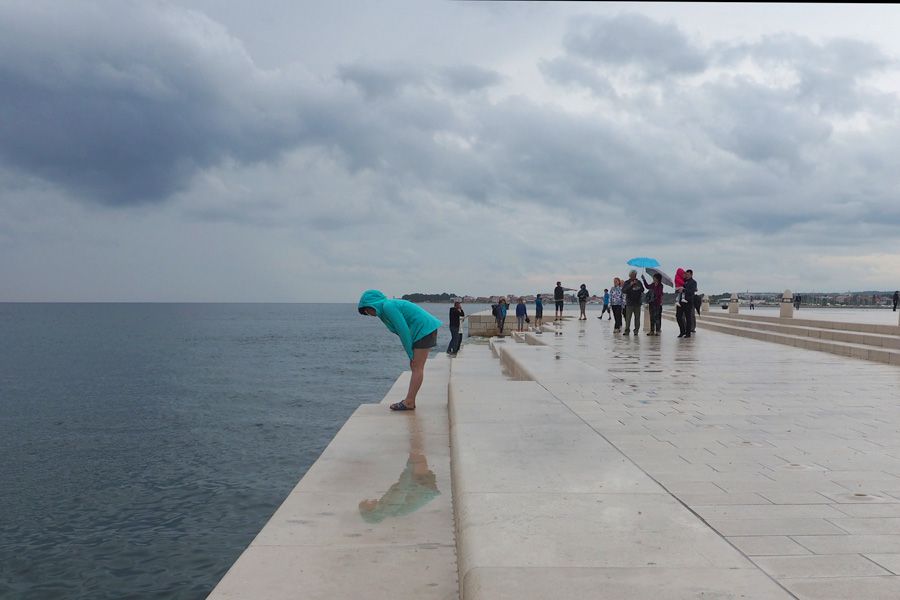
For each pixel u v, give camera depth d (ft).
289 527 13.44
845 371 34.94
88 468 40.88
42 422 59.21
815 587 8.18
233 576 11.06
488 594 7.52
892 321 63.36
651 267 72.69
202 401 72.90
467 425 18.07
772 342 59.57
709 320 88.28
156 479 37.96
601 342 57.31
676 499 11.73
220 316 648.79
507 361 42.96
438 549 12.27
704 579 7.98
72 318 533.55
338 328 338.13
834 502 12.09
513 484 12.35
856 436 18.12
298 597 10.28
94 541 27.43
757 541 9.98
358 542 12.64
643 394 25.86
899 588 8.13
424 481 16.76
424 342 26.76
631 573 8.16
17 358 137.28
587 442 16.01
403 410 26.94
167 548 26.61
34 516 30.91
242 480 37.65
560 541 9.34
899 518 11.14
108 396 77.20
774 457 15.67
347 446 20.52
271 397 76.18
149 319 511.81
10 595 22.22
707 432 18.66
